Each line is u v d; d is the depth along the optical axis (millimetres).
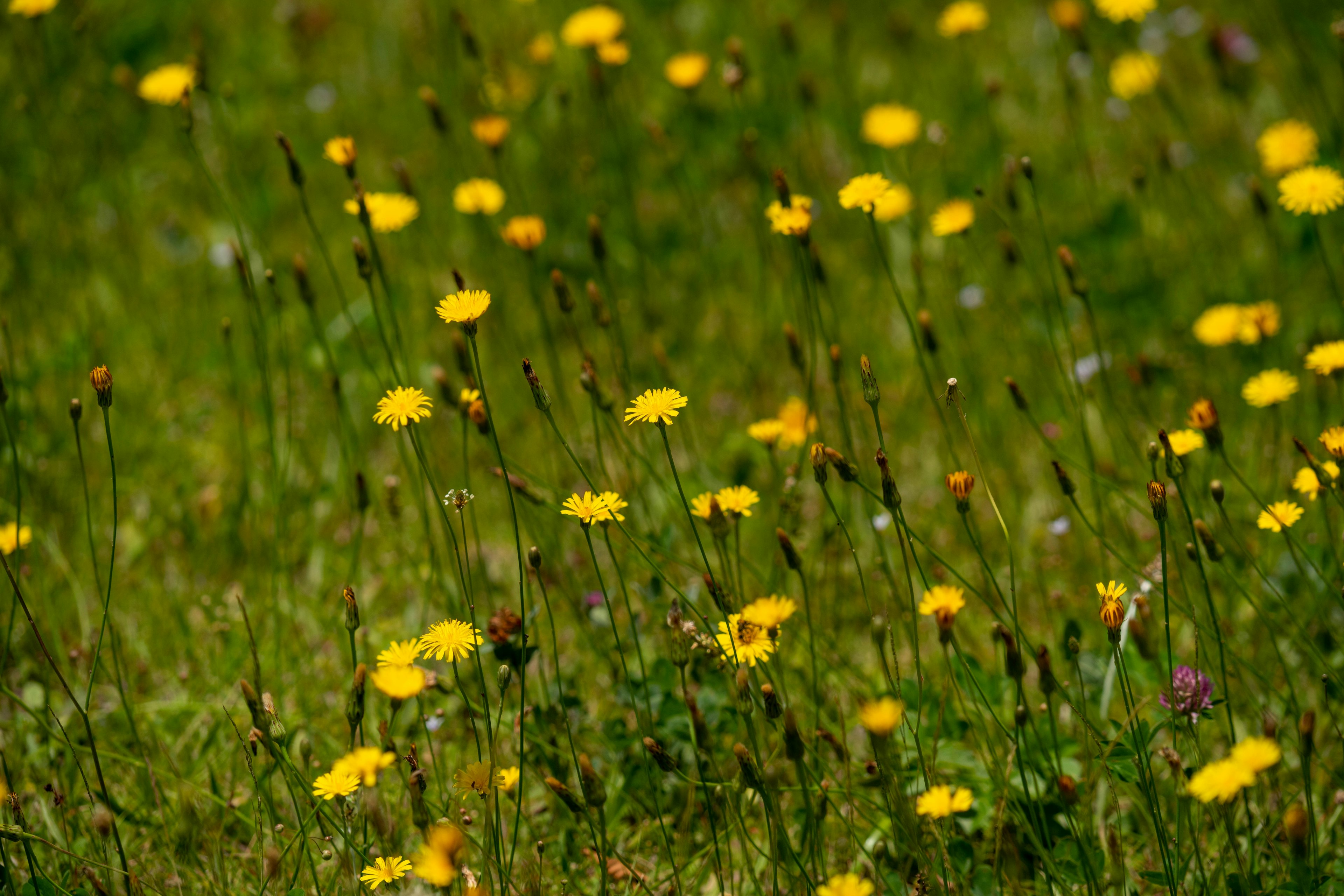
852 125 8336
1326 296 6805
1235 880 3646
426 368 6656
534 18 9656
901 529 3666
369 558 5758
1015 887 3832
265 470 6176
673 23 9711
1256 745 3090
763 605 3791
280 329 5297
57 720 3957
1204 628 4320
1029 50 9484
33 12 6734
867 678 4617
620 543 5508
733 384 6859
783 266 7359
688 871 4121
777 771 3863
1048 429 6281
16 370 6285
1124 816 4219
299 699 4820
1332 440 4004
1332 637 4715
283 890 4027
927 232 7617
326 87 9039
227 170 8047
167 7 9570
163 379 6816
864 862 4047
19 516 4516
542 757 4422
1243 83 8086
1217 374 6398
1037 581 5352
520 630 4367
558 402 6617
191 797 4090
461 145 8406
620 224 7879
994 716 3684
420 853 3367
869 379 3531
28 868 4109
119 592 5504
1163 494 3449
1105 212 7141
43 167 7938
